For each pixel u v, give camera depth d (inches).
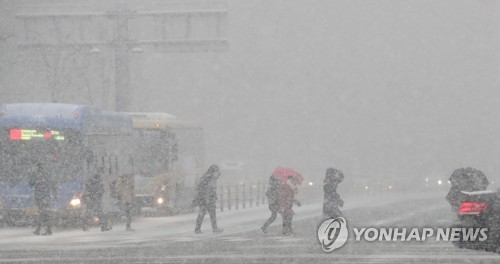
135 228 2780.5
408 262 1620.3
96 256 1819.6
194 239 2278.5
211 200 2477.9
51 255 1849.2
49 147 2751.0
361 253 1804.9
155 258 1761.8
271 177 2436.0
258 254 1819.6
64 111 2765.7
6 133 2760.8
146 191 3437.5
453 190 2196.1
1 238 2342.5
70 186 2738.7
